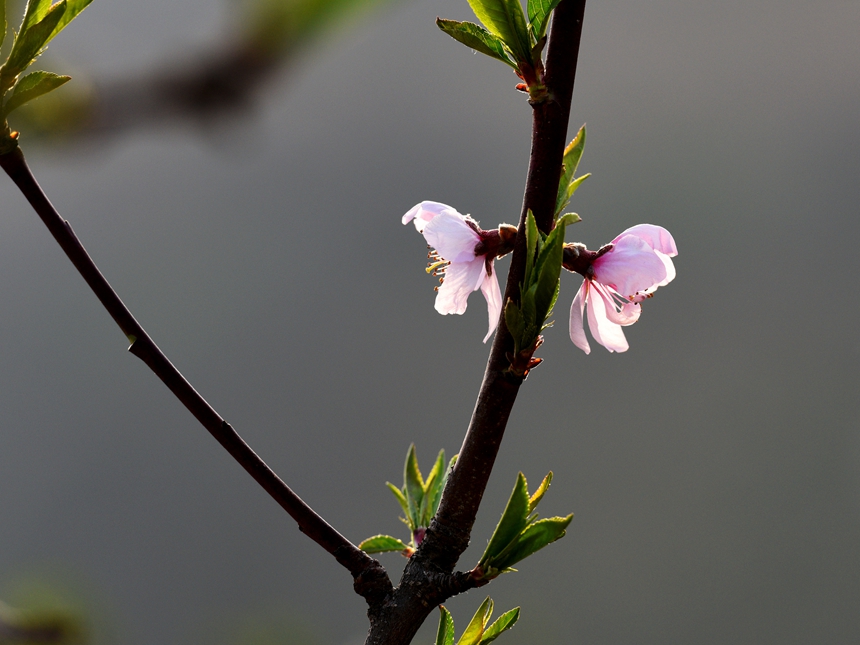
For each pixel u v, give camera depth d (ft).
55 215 3.75
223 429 3.79
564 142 3.81
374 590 3.81
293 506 3.80
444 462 3.95
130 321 3.77
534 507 3.81
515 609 3.82
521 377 3.80
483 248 3.89
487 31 3.80
